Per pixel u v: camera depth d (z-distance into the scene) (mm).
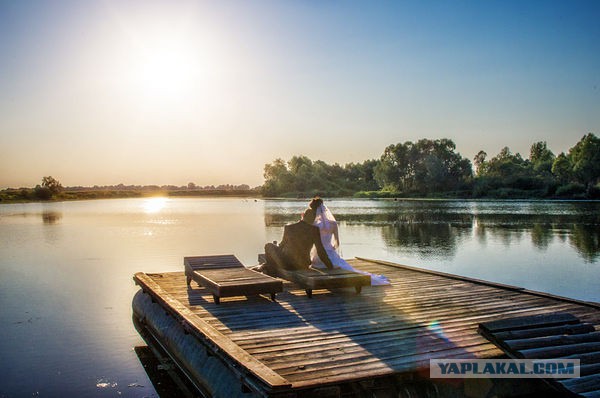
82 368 9391
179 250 25172
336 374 6160
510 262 20984
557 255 22906
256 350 7074
